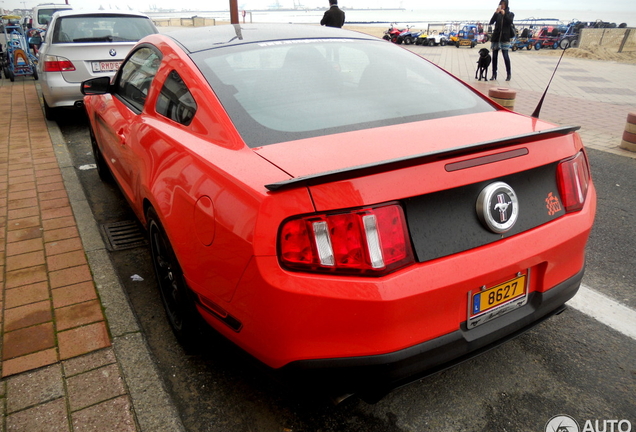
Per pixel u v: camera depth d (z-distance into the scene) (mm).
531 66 17484
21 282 2971
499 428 2020
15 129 6805
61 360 2312
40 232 3646
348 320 1564
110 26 7227
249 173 1720
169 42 2770
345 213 1530
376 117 2096
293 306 1560
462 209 1702
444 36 30406
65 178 4781
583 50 23406
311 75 2344
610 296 2971
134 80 3273
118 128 3184
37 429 1938
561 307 2098
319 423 2053
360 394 1694
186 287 2105
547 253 1862
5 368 2260
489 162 1729
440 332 1688
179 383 2266
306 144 1855
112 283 2953
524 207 1844
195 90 2254
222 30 2863
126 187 3211
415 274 1591
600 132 7305
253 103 2117
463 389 2238
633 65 18031
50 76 6621
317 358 1621
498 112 2355
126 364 2291
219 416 2084
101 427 1950
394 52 2795
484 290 1764
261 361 1778
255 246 1574
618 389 2225
